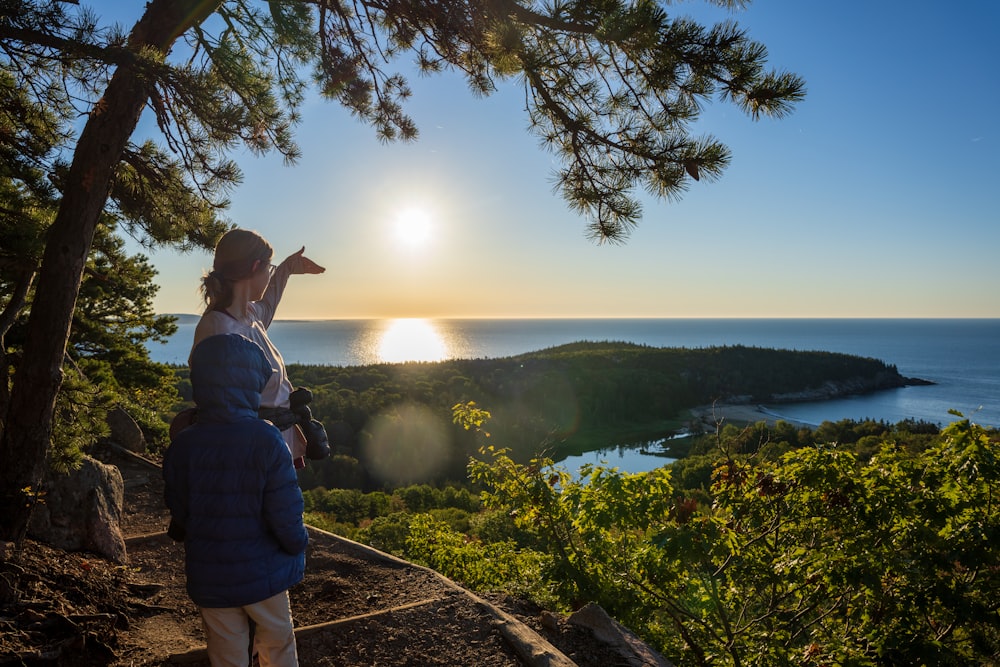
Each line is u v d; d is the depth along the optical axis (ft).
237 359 6.11
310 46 14.29
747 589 16.10
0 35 10.87
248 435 6.02
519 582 16.35
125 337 49.24
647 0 9.98
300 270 8.52
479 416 19.13
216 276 6.62
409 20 13.19
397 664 9.50
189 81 11.48
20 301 14.01
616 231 12.04
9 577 9.87
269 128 14.12
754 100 10.36
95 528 12.98
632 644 11.55
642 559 14.56
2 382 12.82
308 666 9.33
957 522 14.61
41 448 11.66
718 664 14.80
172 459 6.12
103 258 27.02
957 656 15.26
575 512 16.28
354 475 224.74
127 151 13.76
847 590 14.84
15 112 13.60
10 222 14.56
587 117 12.13
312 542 14.48
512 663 9.66
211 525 5.95
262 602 6.25
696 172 10.66
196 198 15.03
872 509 13.98
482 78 13.43
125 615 10.47
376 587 12.25
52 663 8.53
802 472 14.30
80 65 11.07
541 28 11.17
